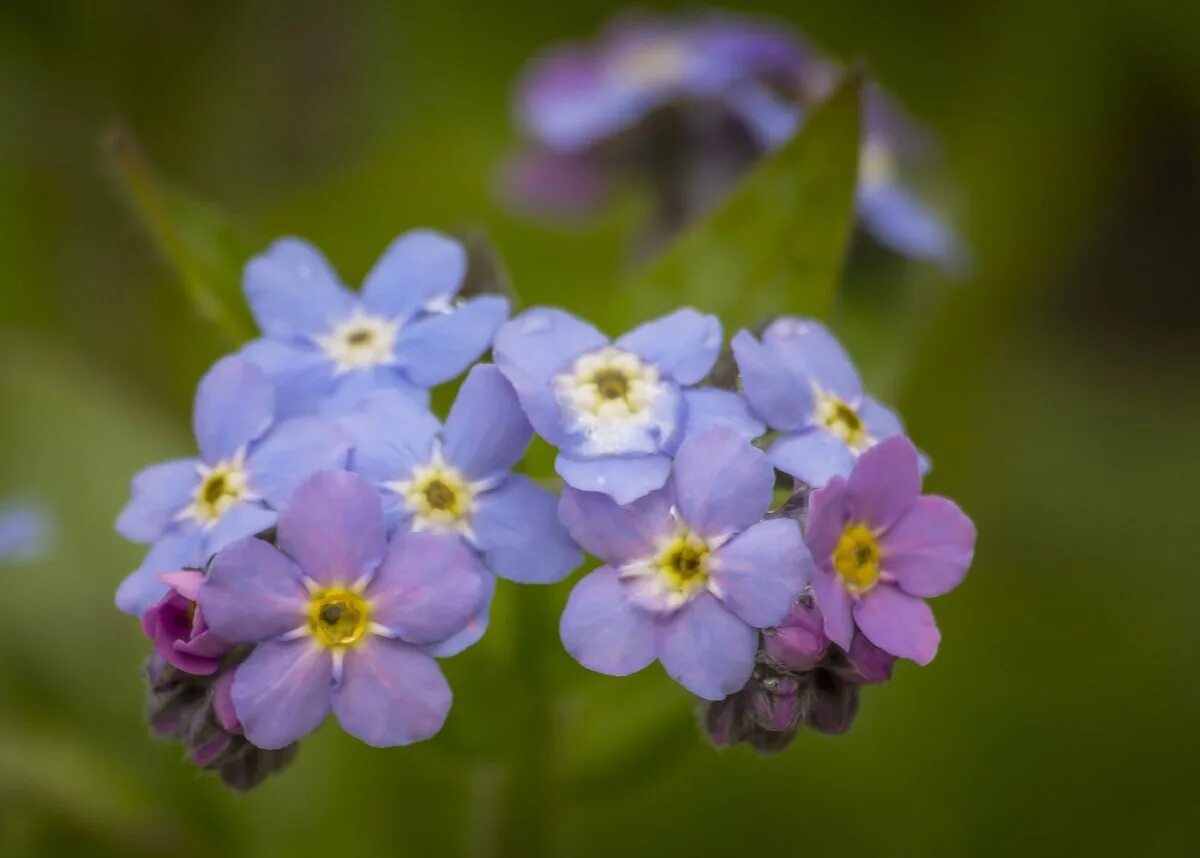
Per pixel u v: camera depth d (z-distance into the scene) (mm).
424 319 109
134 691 133
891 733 147
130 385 161
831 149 118
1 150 163
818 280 120
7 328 161
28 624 133
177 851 131
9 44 163
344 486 100
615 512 101
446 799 134
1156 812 146
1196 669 157
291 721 100
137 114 164
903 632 102
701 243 121
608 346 105
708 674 101
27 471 136
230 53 167
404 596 100
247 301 118
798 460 104
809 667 101
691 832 143
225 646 101
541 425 102
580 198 158
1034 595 164
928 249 136
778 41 143
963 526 102
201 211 119
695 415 104
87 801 130
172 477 106
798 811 143
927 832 143
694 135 147
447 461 103
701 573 101
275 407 107
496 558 103
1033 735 149
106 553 135
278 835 133
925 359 169
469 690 112
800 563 99
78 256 163
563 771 116
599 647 101
